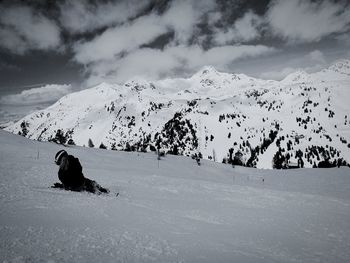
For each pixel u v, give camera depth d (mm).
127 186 26000
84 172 32844
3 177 21359
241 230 14328
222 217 17391
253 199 28188
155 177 35781
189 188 30641
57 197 15023
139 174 38406
